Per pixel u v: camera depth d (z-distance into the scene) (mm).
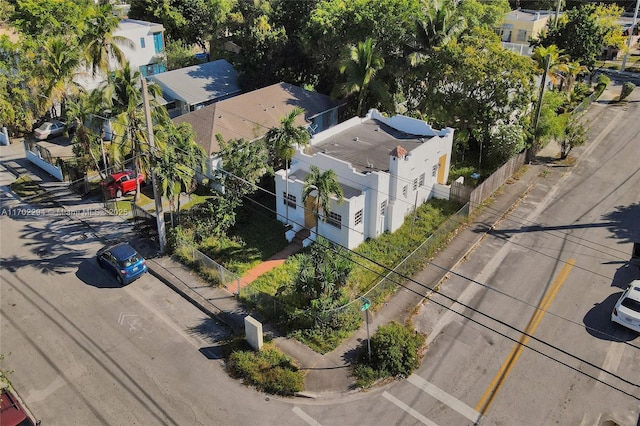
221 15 59031
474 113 35969
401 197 28984
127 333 22250
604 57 67812
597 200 32844
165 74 46062
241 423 18141
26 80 41094
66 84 35938
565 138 38281
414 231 29375
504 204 32469
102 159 36219
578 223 30328
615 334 21984
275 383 19484
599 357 20766
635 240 28516
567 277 25578
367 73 38062
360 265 24219
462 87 36688
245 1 57594
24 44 41562
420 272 25953
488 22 45750
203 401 19031
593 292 24484
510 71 34781
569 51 48812
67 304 23938
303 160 30031
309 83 47938
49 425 18016
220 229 28516
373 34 40375
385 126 35844
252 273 25953
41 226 30297
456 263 26719
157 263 26781
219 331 22422
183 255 27016
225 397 19219
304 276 22656
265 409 18719
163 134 29250
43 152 37281
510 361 20594
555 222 30438
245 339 21531
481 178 35281
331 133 34000
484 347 21312
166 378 20016
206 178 33812
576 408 18547
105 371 20281
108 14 35438
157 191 26250
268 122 38125
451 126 38219
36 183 35688
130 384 19703
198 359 20953
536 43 51531
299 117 39719
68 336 22016
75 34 44406
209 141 34312
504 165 34188
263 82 47344
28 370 20297
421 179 31047
